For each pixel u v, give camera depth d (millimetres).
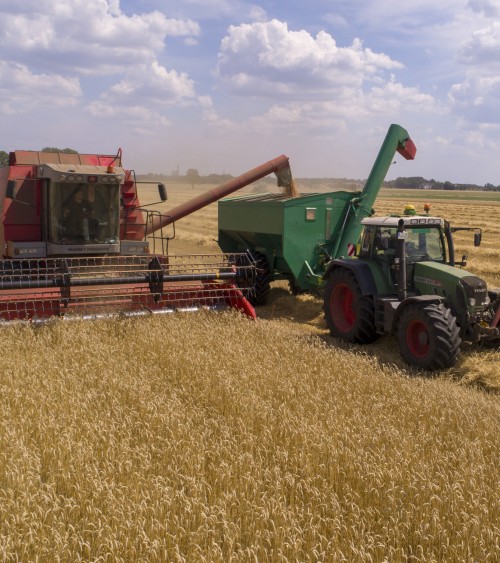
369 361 8328
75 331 9000
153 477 4758
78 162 12273
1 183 11711
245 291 11188
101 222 11344
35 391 6430
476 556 4043
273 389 7027
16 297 9312
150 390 6758
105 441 5234
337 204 13227
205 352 8305
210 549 3865
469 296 8523
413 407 6598
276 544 4023
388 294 9727
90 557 3854
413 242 9641
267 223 13109
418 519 4426
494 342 9164
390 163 13602
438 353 8258
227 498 4371
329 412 6219
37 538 3838
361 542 4066
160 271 10250
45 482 4816
